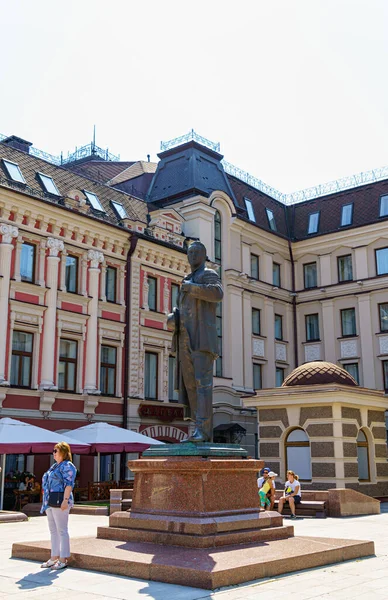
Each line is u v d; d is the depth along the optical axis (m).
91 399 24.42
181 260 29.50
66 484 8.17
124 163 38.78
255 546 8.41
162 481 8.97
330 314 35.62
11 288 22.61
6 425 18.78
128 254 27.19
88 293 25.38
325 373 21.38
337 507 16.97
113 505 16.19
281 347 35.75
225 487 8.87
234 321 32.34
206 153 34.34
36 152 29.05
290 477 17.20
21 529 13.48
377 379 33.28
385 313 33.81
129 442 21.00
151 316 27.84
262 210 37.00
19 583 7.16
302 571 7.93
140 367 26.86
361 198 36.66
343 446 19.69
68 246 24.89
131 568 7.50
